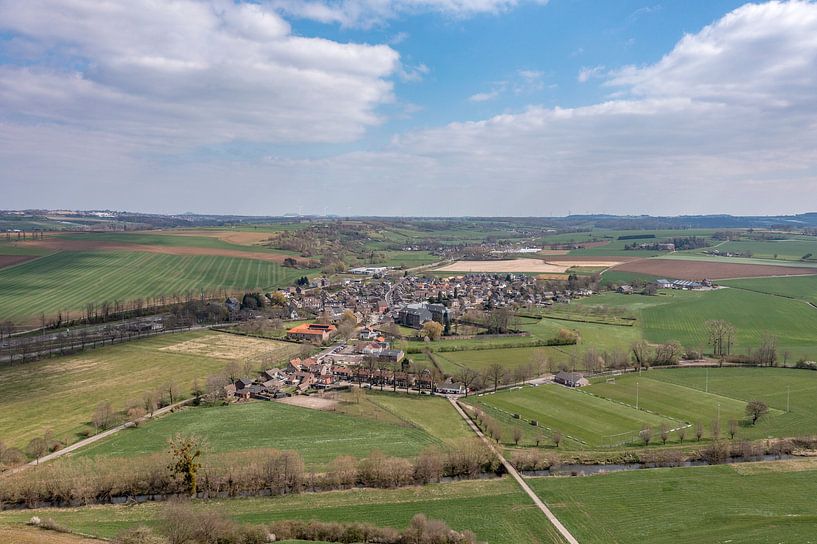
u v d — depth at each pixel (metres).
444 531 94.44
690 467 126.19
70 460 122.12
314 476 116.25
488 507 106.75
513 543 94.00
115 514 102.06
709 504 107.94
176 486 111.69
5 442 132.12
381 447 134.12
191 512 95.62
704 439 142.38
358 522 99.62
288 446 134.12
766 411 156.75
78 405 160.25
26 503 107.00
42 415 151.62
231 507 105.88
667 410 164.62
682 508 106.38
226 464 119.44
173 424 148.38
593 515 103.81
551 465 127.62
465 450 126.62
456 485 116.81
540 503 108.56
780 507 106.62
